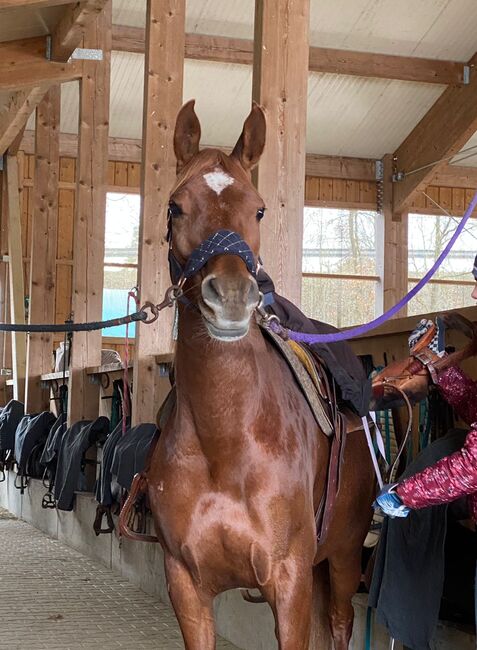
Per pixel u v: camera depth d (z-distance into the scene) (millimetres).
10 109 7789
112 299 13453
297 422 2307
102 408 6570
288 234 3520
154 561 4758
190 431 2162
